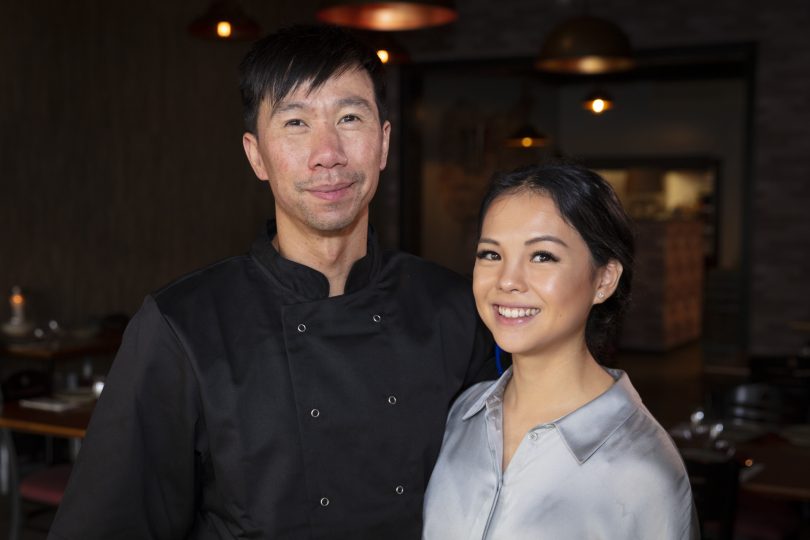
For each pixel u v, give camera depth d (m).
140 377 1.42
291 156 1.41
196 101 8.30
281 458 1.43
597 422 1.34
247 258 1.54
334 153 1.38
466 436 1.48
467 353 1.59
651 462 1.30
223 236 8.64
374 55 1.46
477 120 11.40
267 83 1.41
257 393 1.43
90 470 1.44
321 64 1.38
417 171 9.58
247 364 1.44
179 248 8.15
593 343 1.49
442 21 4.04
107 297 7.46
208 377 1.41
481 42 8.91
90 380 4.72
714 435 3.51
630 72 12.55
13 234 6.64
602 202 1.35
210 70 8.45
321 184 1.40
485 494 1.39
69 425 3.71
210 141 8.48
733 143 13.50
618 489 1.30
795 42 7.89
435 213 10.56
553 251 1.33
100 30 7.35
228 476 1.41
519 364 1.42
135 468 1.42
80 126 7.18
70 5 7.07
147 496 1.43
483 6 8.88
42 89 6.86
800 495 2.89
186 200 8.20
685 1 8.17
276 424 1.43
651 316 10.62
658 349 10.61
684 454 3.30
